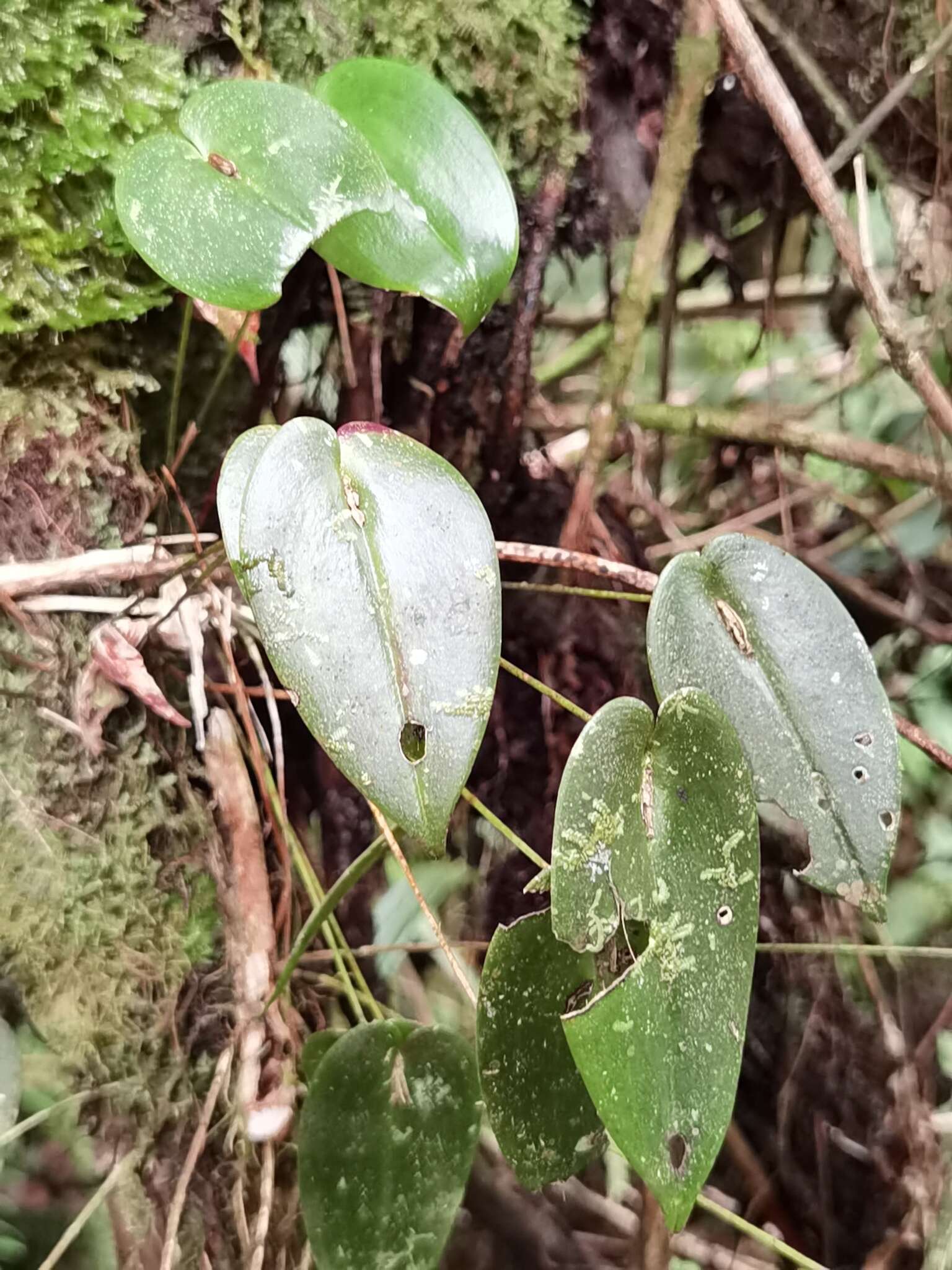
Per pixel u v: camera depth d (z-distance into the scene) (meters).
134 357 0.39
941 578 0.57
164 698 0.39
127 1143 0.39
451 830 0.50
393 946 0.45
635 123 0.45
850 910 0.51
